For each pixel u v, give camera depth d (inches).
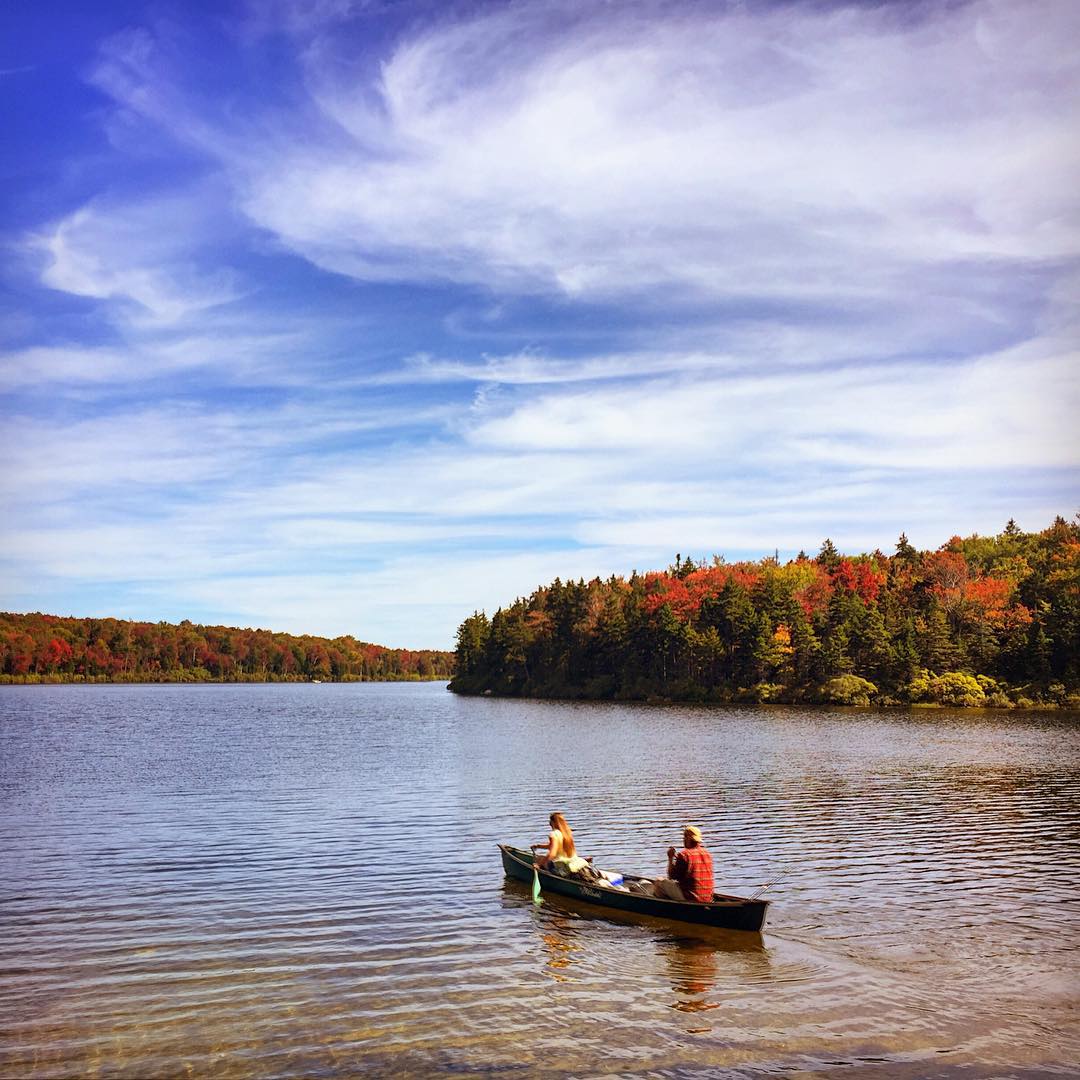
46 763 1841.8
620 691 5182.1
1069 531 5915.4
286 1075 411.8
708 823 1057.5
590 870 731.4
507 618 6614.2
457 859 864.3
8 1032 456.8
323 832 1012.5
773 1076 412.5
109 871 815.7
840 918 658.8
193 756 1985.7
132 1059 427.2
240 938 610.5
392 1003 495.8
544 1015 480.4
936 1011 486.6
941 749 1998.0
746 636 4571.9
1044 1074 414.6
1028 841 938.1
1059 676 3954.2
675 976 540.1
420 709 4419.3
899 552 6048.2
